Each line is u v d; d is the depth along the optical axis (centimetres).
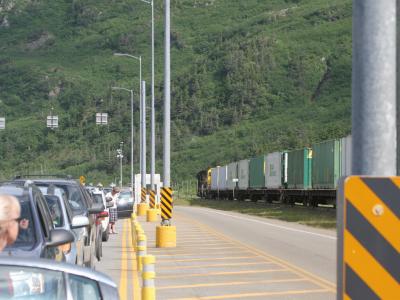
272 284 2325
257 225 5584
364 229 687
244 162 10962
